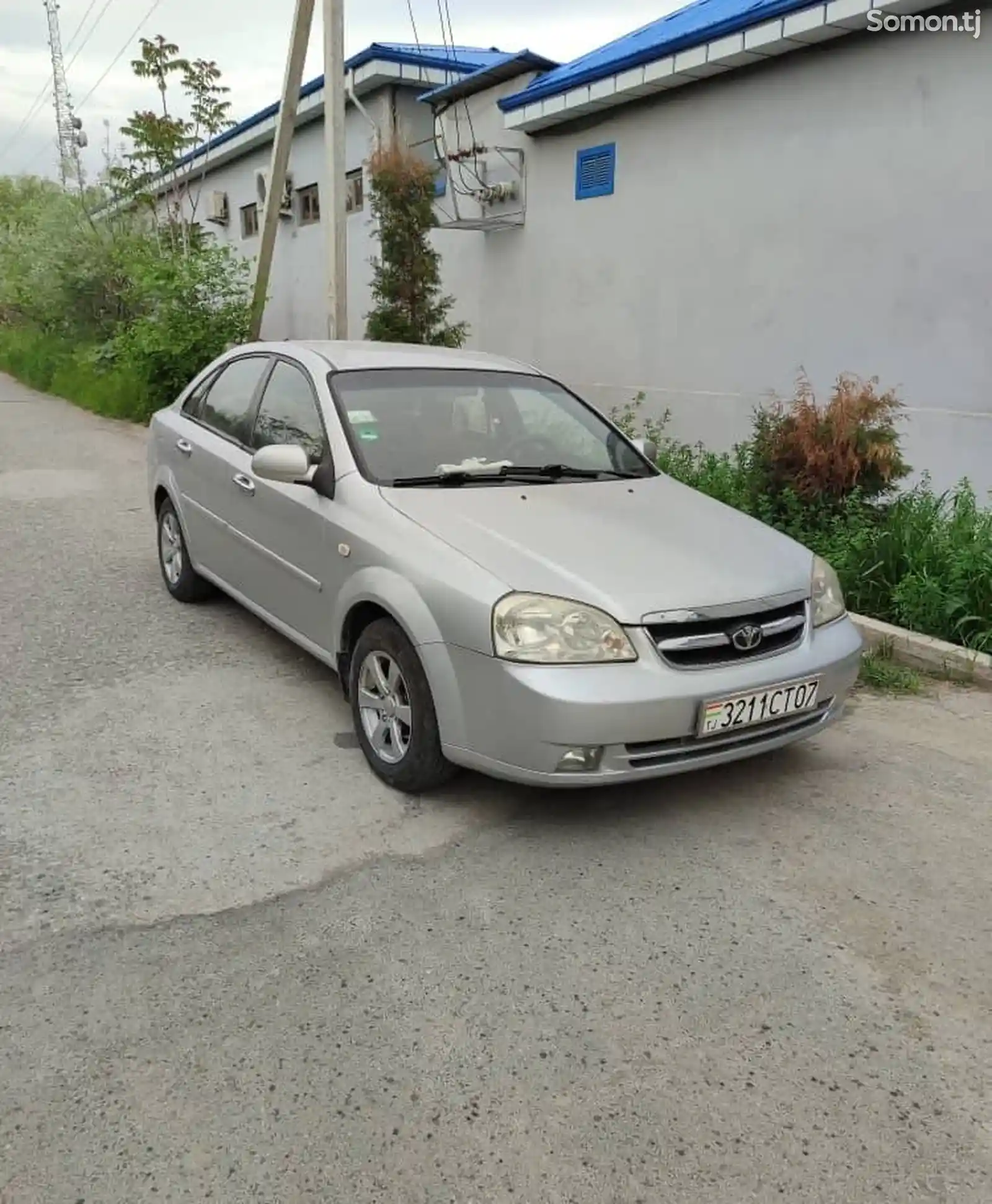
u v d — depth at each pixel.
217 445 5.20
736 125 9.20
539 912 3.02
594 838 3.45
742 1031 2.55
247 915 2.96
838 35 8.09
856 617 5.58
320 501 4.15
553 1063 2.42
